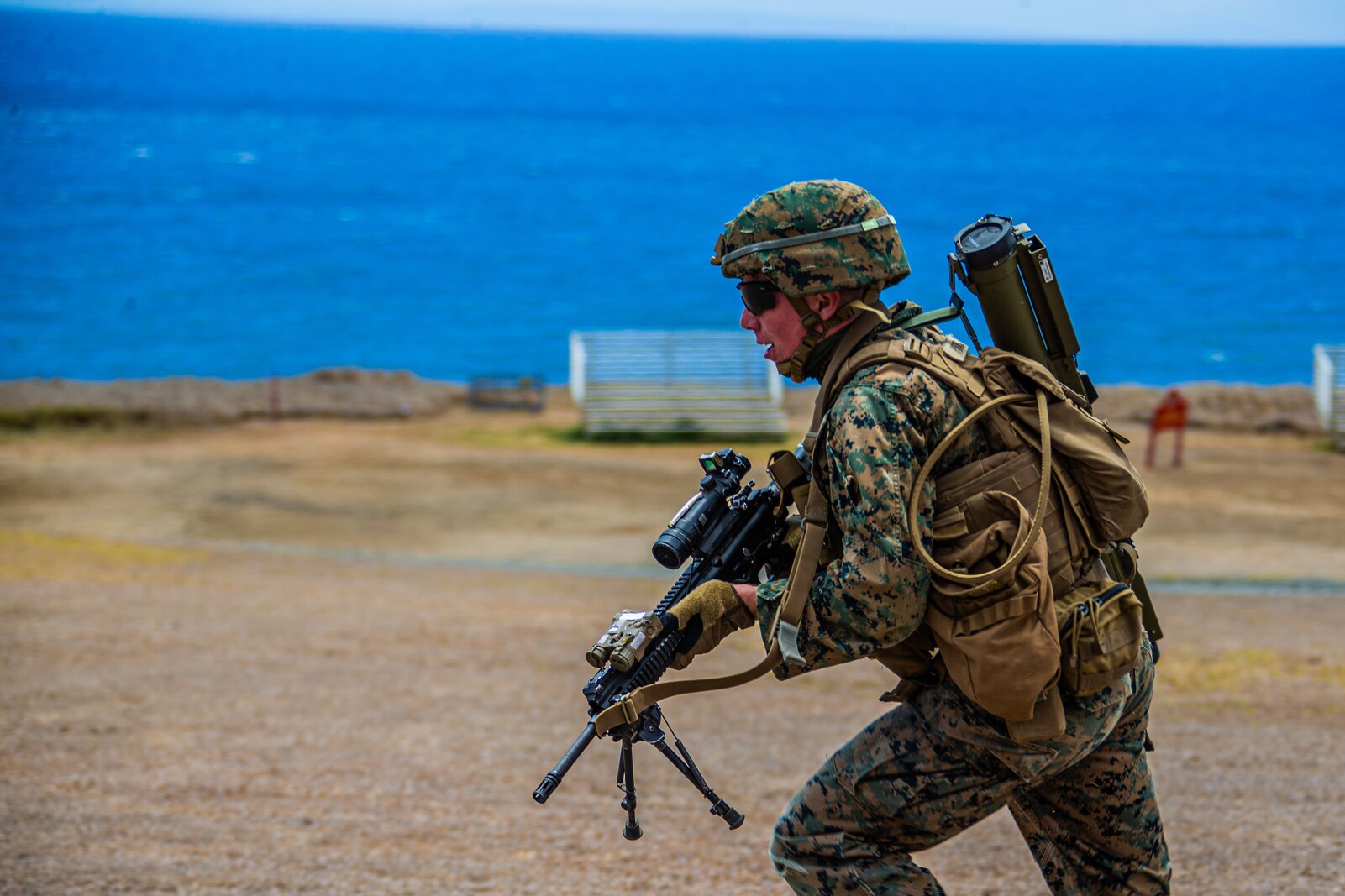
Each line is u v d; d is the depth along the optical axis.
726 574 2.49
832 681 7.87
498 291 55.81
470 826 4.83
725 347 26.83
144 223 72.31
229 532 16.17
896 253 2.37
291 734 6.34
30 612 9.65
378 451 22.09
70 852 4.46
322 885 4.13
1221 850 4.34
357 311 51.28
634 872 4.27
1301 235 71.31
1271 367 42.78
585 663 8.37
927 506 2.24
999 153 116.88
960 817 2.42
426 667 8.16
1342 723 6.45
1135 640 2.32
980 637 2.21
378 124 149.38
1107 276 58.94
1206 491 18.59
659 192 89.44
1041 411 2.29
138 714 6.72
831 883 2.48
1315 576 13.30
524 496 18.66
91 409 23.97
